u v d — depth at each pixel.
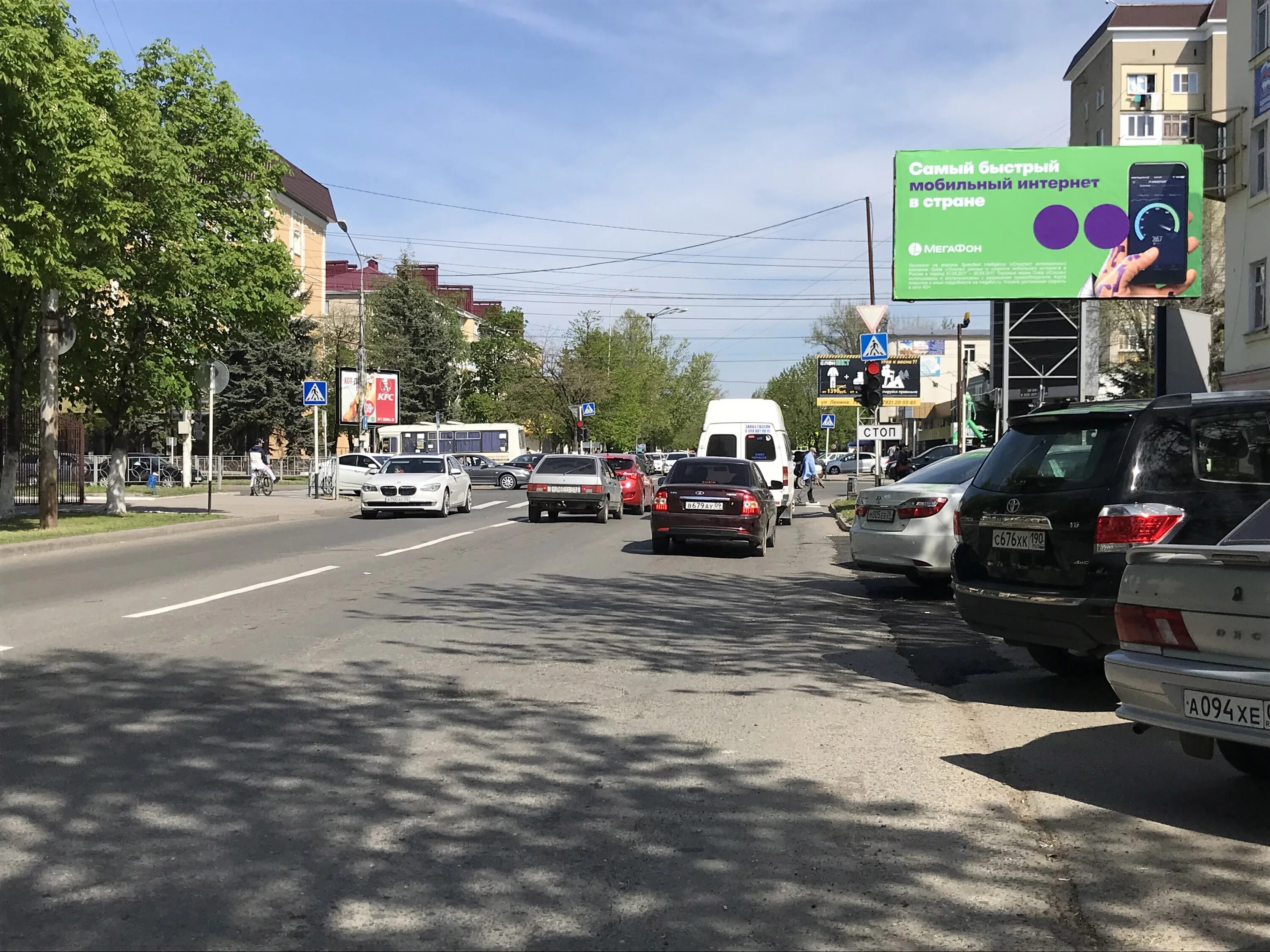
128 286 22.48
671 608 11.66
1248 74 27.67
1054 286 26.50
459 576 14.33
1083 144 58.94
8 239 17.78
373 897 4.06
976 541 7.89
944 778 5.64
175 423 50.94
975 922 3.91
